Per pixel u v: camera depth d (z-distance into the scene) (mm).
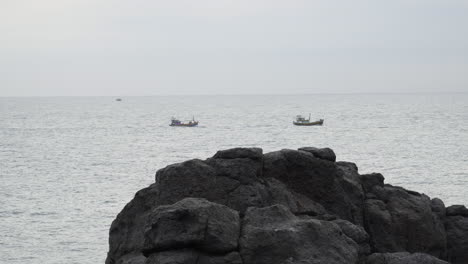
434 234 26750
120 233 24031
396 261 21625
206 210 19047
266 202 22562
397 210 26516
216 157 23375
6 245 65688
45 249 64250
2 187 109438
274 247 19016
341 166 28031
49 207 87812
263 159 24297
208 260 18594
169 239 18531
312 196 24578
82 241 67250
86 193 100812
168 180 22266
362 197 26281
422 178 111062
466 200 87688
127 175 125812
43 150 194125
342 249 19594
